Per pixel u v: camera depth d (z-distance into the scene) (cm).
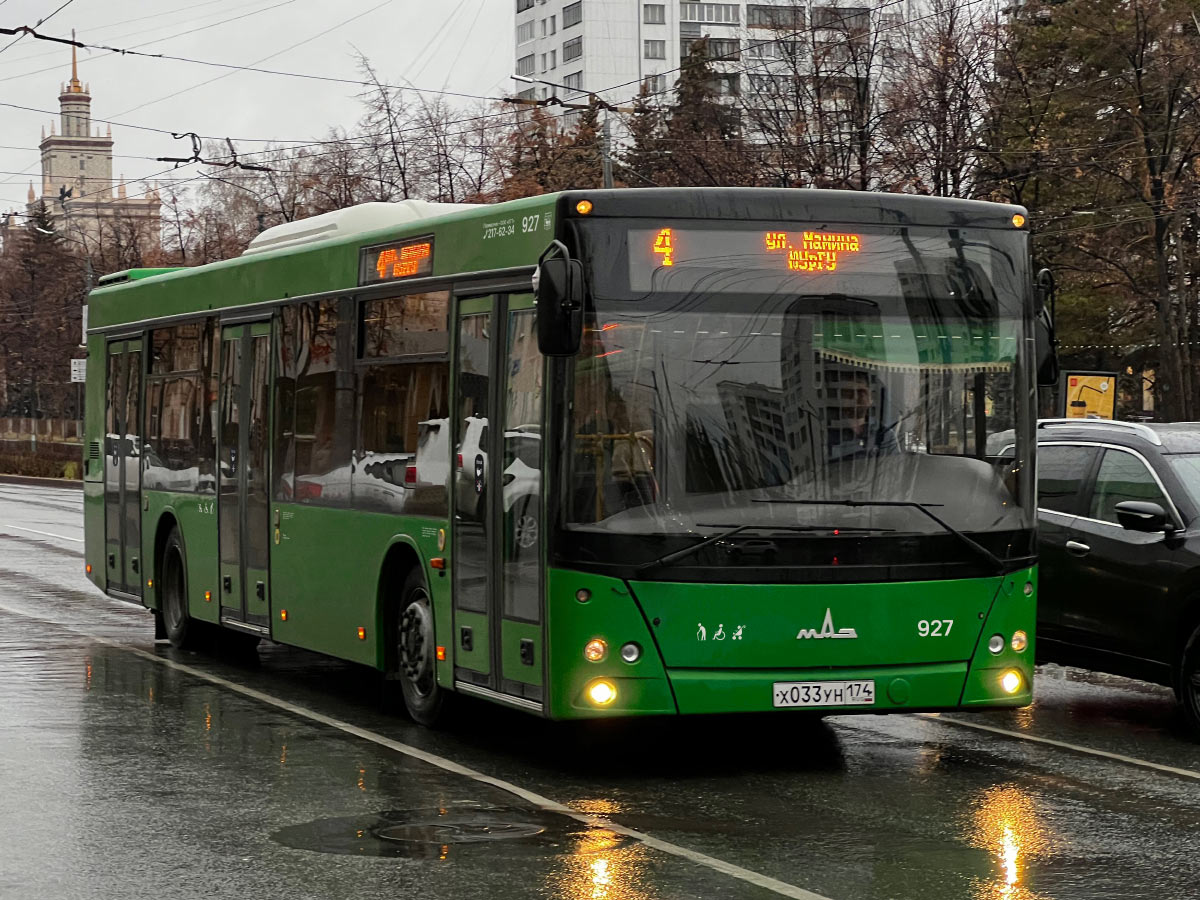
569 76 13488
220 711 1177
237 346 1388
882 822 812
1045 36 4222
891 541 921
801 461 915
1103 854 743
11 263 9550
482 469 999
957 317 951
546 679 917
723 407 911
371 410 1155
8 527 3394
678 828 798
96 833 782
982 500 945
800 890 673
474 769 957
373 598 1145
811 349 925
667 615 898
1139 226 4241
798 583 908
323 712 1176
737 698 903
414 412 1095
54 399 9738
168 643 1591
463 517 1023
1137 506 1117
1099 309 4338
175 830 789
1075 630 1184
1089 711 1207
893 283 941
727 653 901
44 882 687
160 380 1568
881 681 920
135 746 1027
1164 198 4025
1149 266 4300
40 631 1686
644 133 5184
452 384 1045
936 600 929
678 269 917
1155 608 1114
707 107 5272
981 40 4184
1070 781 927
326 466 1222
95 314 1775
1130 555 1139
